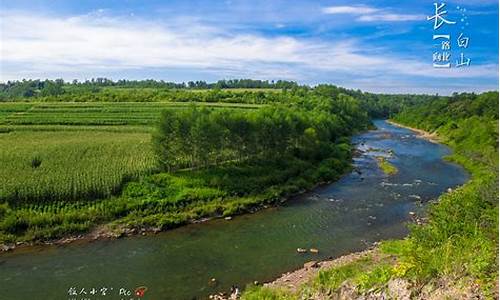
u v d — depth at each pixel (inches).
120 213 1572.3
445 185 2102.6
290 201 1846.7
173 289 1058.7
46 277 1138.0
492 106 4050.2
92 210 1546.5
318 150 2568.9
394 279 692.1
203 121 2009.1
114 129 2842.0
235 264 1209.4
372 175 2349.9
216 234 1461.6
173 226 1535.4
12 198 1541.6
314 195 1939.0
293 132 2437.3
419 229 1013.2
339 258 1214.3
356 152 3137.3
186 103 4338.1
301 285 985.5
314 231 1473.9
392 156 2989.7
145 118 3287.4
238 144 2181.3
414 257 693.9
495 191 1080.2
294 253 1280.8
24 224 1433.3
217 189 1807.3
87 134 2679.6
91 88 7426.2
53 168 1801.2
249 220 1603.1
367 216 1625.2
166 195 1716.3
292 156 2426.2
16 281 1114.7
